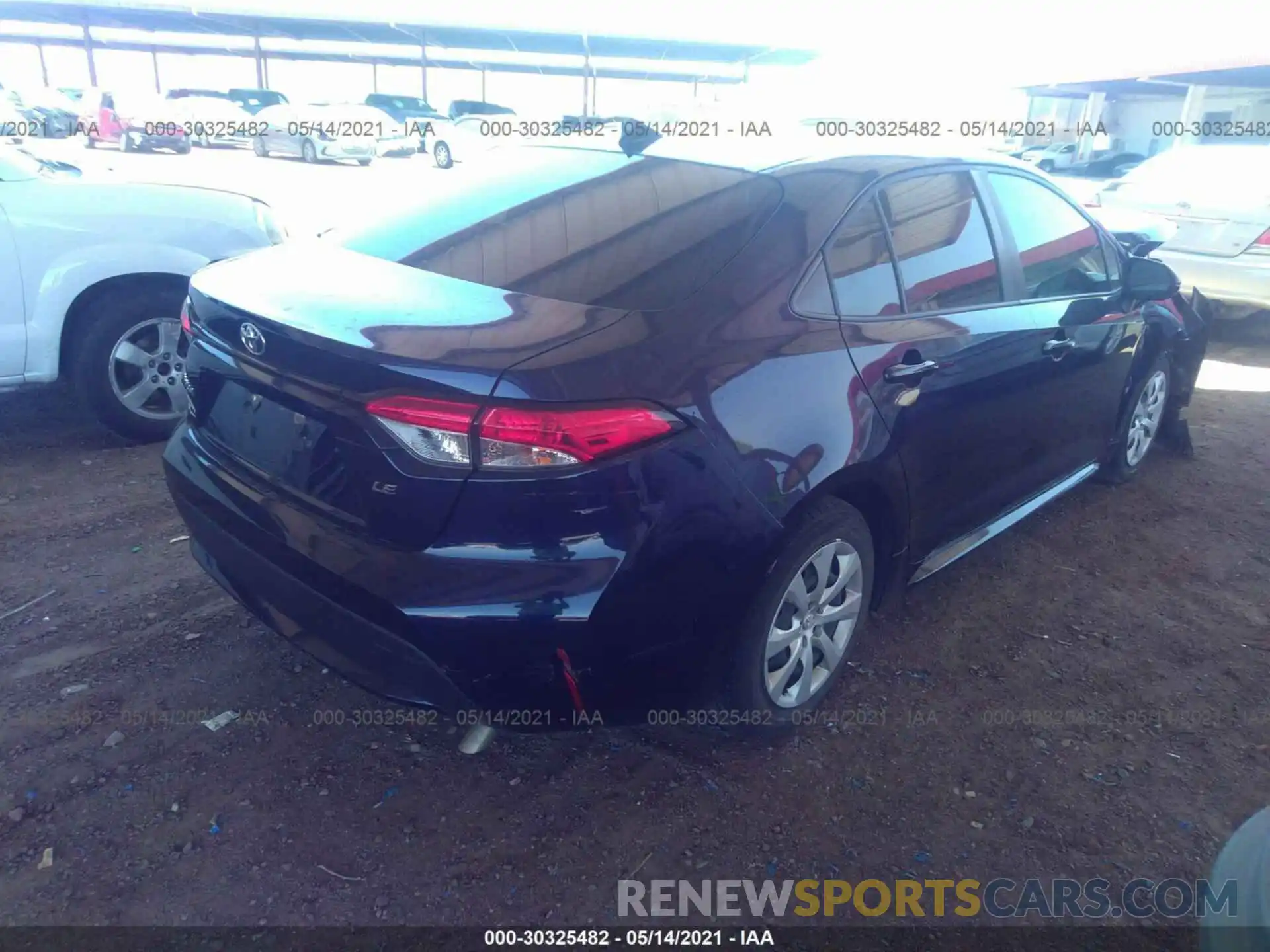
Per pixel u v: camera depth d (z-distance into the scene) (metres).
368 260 2.74
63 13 26.56
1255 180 7.55
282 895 2.25
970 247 3.26
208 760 2.65
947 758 2.82
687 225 2.62
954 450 3.13
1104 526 4.42
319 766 2.66
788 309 2.54
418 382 2.06
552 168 3.08
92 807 2.47
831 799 2.64
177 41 34.69
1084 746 2.90
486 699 2.20
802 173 2.82
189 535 3.88
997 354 3.23
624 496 2.13
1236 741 2.95
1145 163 8.56
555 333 2.19
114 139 23.47
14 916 2.15
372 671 2.29
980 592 3.79
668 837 2.48
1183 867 2.46
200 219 4.63
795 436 2.45
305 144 22.58
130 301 4.53
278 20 26.47
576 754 2.77
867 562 2.92
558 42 28.77
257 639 3.21
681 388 2.22
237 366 2.49
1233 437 5.73
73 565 3.60
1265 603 3.79
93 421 5.03
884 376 2.74
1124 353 4.19
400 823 2.48
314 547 2.28
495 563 2.10
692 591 2.31
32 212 4.20
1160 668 3.32
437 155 23.42
